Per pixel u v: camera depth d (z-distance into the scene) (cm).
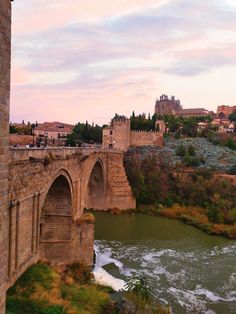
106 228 6919
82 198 5131
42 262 3312
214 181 9269
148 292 3588
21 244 2773
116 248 5562
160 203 8900
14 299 2481
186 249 5697
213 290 4031
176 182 9494
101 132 15025
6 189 1675
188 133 15838
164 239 6284
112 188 8688
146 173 9738
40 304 2573
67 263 4209
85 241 4341
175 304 3606
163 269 4656
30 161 2794
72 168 4338
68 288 3219
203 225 7244
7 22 1599
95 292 3375
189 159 11275
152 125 15425
